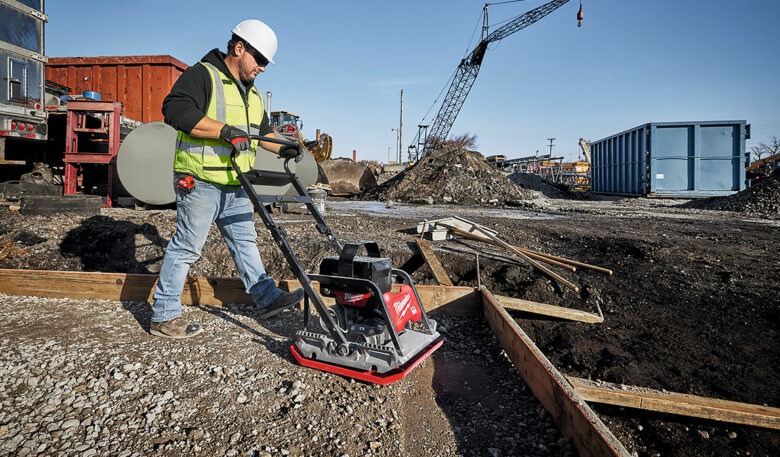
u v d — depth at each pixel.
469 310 3.82
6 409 2.20
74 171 8.15
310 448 1.99
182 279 3.14
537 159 33.09
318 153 13.01
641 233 6.73
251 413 2.24
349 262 2.60
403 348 2.61
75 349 2.89
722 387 2.52
